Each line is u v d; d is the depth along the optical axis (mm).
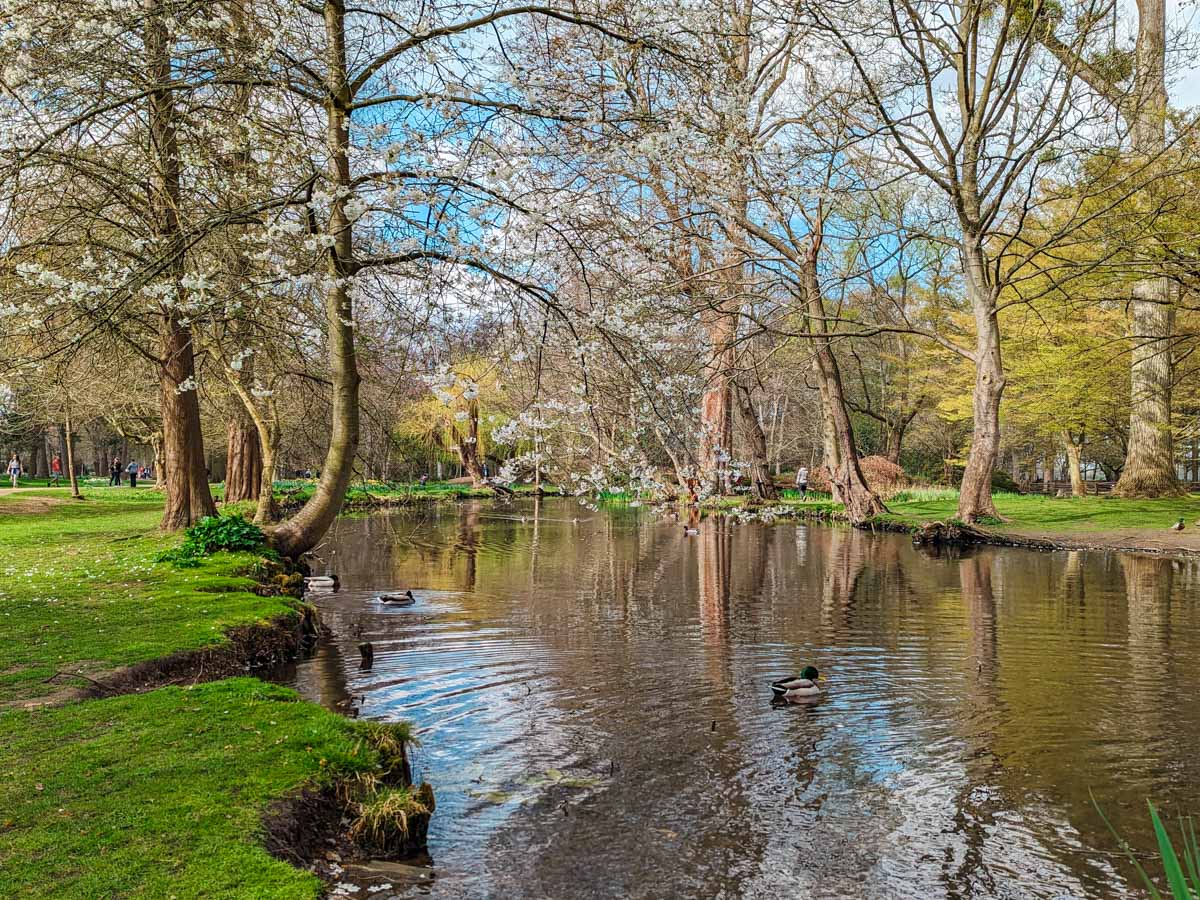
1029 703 9102
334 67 9953
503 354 10617
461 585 17281
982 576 19016
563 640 12055
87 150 11008
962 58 24062
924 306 43656
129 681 8297
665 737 7996
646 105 10461
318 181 9344
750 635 12516
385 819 5746
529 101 7980
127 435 43438
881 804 6586
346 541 25531
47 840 4867
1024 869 5637
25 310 9430
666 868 5562
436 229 8938
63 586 12992
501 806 6426
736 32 10367
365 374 15109
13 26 8922
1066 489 52406
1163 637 12461
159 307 11227
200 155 10469
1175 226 24688
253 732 6684
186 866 4664
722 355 19516
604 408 11719
